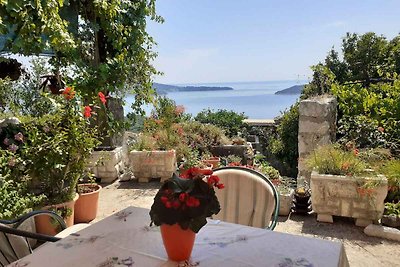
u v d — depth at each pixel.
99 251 1.28
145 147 4.71
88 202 3.30
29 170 2.76
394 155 3.65
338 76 8.74
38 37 3.07
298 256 1.20
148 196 4.06
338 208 3.03
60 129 2.95
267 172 3.87
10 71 3.36
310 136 4.09
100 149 4.67
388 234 2.75
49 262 1.20
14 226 1.84
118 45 4.50
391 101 4.58
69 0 4.10
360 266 2.34
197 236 1.38
